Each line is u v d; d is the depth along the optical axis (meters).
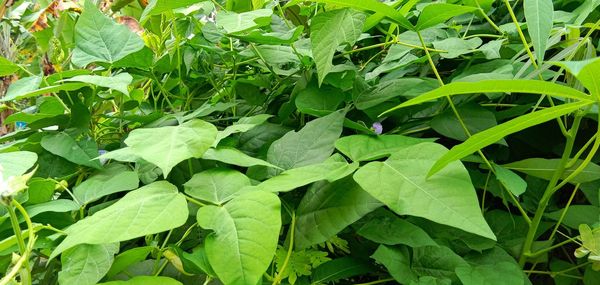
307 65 0.53
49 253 0.39
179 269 0.36
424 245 0.37
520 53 0.50
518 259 0.42
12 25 1.33
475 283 0.35
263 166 0.43
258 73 0.63
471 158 0.43
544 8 0.35
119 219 0.31
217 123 0.60
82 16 0.54
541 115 0.28
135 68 0.60
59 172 0.52
